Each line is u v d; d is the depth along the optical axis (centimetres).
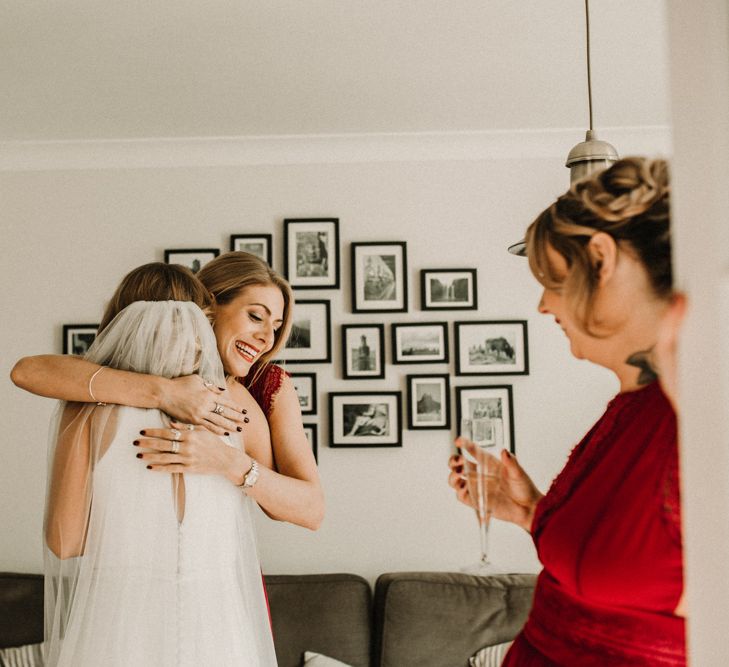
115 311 177
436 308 355
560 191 359
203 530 155
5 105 316
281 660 302
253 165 361
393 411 353
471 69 290
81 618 149
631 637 100
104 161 360
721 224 65
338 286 356
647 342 103
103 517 151
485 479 133
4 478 350
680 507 95
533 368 355
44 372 159
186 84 300
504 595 310
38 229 359
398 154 361
